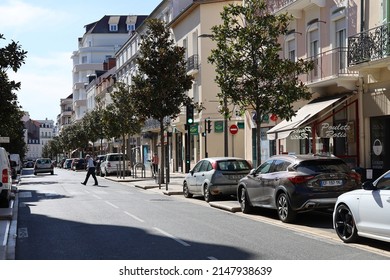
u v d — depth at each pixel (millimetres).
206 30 37594
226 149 22797
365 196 9750
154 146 53344
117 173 40969
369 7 18672
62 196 22969
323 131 21375
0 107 17688
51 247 10344
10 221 14414
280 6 24672
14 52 16141
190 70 38812
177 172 45406
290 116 17141
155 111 28703
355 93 19734
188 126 26641
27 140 176875
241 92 16938
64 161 90625
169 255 9266
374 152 19156
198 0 37562
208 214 15688
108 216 15352
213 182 18812
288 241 10680
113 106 40500
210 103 37438
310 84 21234
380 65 17281
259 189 14711
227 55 16703
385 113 18156
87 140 80625
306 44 23031
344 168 13102
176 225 13250
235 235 11531
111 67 87688
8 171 18203
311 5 22516
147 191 26078
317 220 13906
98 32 101125
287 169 13477
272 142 27406
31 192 25688
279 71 16609
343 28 20484
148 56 28891
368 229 9656
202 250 9719
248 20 17062
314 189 12703
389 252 9383
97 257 9211
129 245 10375
